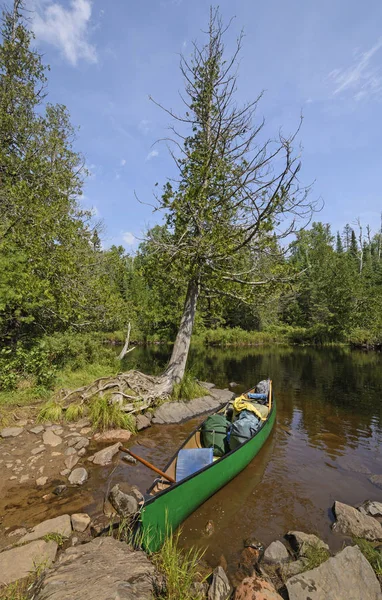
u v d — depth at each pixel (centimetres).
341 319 3294
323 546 378
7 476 514
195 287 1019
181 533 411
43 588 255
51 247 1077
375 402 1020
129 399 838
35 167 1205
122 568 286
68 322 1202
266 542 397
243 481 542
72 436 663
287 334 3453
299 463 610
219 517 445
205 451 520
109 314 1327
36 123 1345
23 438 633
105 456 588
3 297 840
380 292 3244
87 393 809
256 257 950
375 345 2697
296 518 446
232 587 323
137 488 499
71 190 1373
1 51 1277
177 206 847
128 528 367
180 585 298
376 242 6188
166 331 3144
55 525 388
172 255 877
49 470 541
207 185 925
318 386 1249
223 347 3003
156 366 1628
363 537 405
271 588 302
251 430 606
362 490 522
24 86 1327
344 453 654
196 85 1032
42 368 889
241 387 1245
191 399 958
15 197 1020
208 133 1009
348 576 322
